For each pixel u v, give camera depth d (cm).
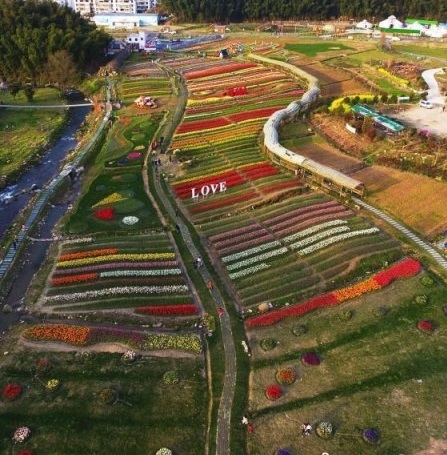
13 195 6481
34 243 5284
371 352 3844
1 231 5600
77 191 6481
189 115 8994
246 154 7300
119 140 7944
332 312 4238
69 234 5419
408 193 6106
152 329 4072
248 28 17388
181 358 3775
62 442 3117
